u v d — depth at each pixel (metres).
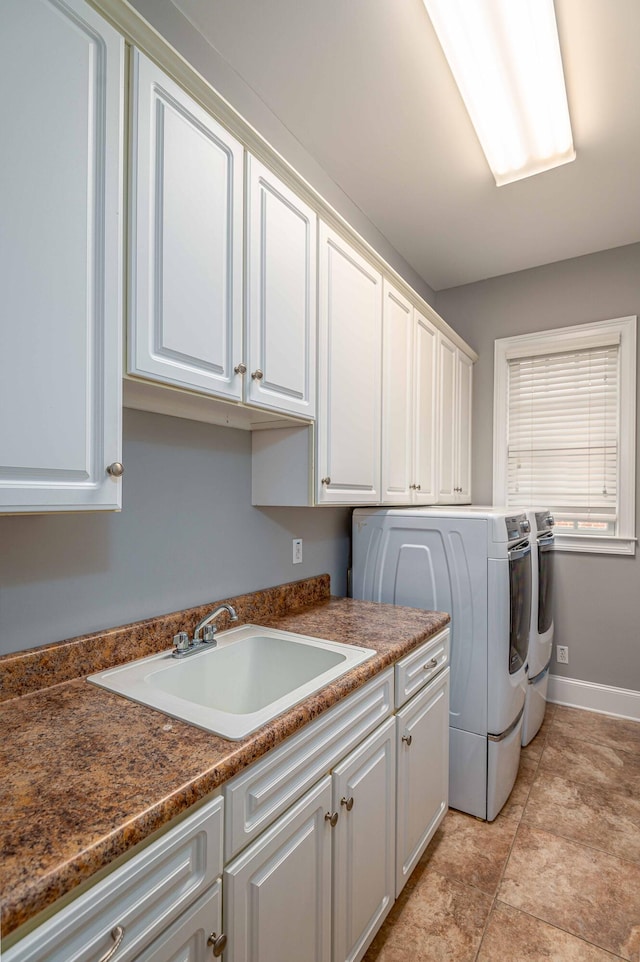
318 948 1.04
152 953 0.67
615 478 2.82
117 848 0.61
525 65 1.57
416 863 1.54
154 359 1.00
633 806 1.95
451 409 2.81
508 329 3.14
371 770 1.26
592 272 2.88
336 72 1.63
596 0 1.37
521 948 1.34
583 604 2.88
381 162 2.08
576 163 2.07
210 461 1.60
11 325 0.75
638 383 2.74
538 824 1.85
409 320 2.25
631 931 1.39
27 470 0.77
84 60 0.86
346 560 2.41
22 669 1.06
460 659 1.94
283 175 1.39
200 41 1.50
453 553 1.96
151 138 1.00
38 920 0.55
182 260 1.07
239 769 0.81
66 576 1.17
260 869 0.87
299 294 1.47
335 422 1.68
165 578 1.44
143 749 0.83
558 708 2.88
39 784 0.72
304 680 1.43
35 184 0.78
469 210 2.43
